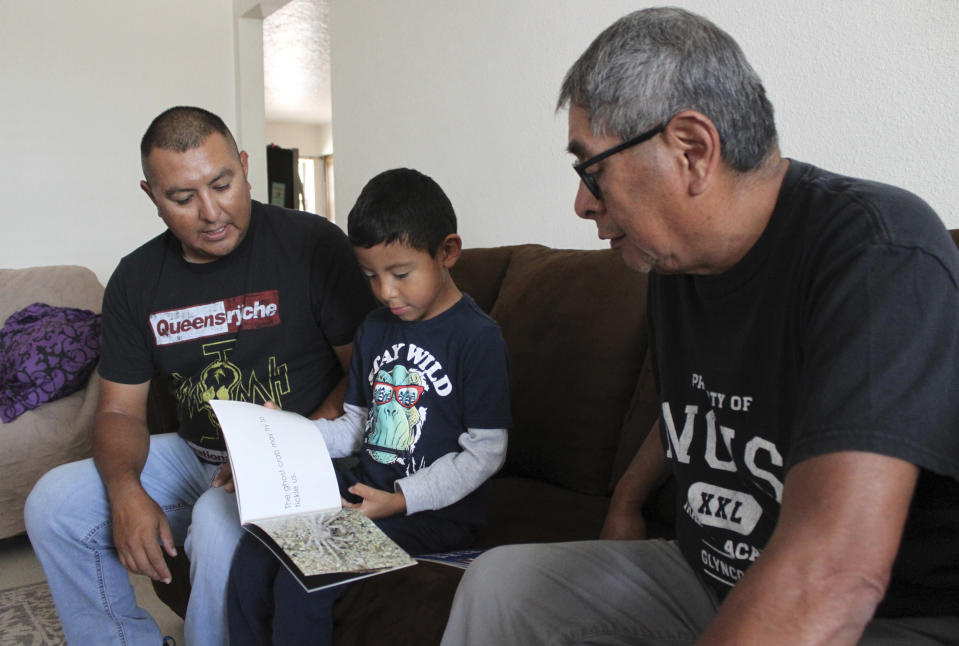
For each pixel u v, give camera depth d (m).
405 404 1.10
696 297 0.75
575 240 1.73
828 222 0.57
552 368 1.35
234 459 0.93
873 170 1.13
